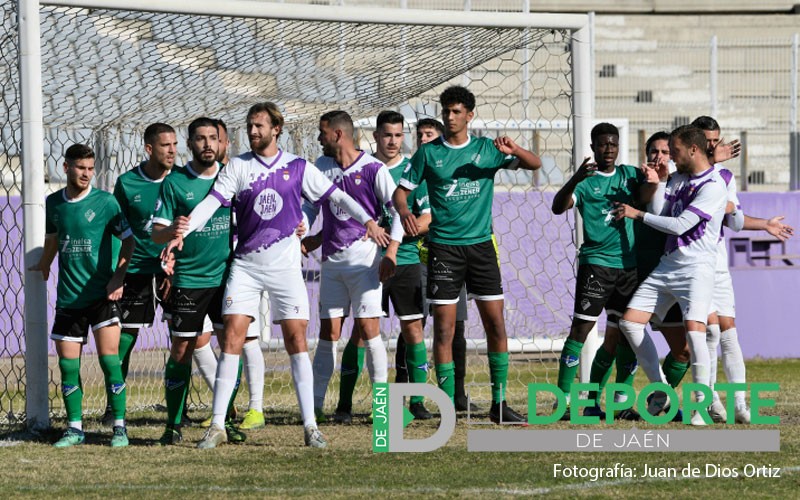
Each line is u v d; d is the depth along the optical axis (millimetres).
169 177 24594
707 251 26547
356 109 41156
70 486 19484
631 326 27125
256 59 35281
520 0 72500
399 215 26266
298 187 24031
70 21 32125
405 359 31250
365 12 30906
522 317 50594
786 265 53781
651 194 27219
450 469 20953
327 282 28375
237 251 24250
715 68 69750
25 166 27172
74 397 25234
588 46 33000
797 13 93938
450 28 32406
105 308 24938
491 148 27047
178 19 32531
